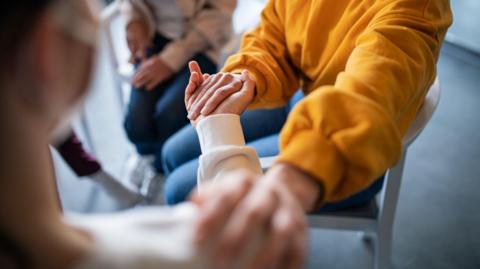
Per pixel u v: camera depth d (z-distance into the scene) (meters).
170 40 1.40
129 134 1.37
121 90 1.55
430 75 0.60
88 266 0.26
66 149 1.26
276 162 0.39
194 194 0.33
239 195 0.29
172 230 0.29
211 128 0.61
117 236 0.28
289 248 0.29
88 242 0.27
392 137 0.42
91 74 0.26
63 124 0.27
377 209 0.88
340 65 0.72
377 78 0.49
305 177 0.37
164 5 1.32
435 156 1.56
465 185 1.45
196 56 1.36
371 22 0.64
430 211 1.37
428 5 0.61
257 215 0.28
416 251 1.25
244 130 1.05
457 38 2.03
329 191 0.38
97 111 1.93
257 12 1.61
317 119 0.40
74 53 0.24
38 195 0.25
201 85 0.72
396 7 0.62
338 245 1.30
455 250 1.25
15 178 0.24
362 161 0.39
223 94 0.67
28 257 0.25
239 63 0.77
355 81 0.49
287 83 0.84
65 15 0.23
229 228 0.27
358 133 0.39
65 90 0.24
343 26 0.72
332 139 0.39
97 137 1.81
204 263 0.27
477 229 1.31
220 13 1.32
